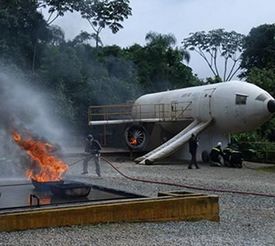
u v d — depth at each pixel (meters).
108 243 8.43
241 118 29.56
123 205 9.96
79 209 9.60
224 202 14.27
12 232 9.02
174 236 9.05
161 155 29.23
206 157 31.08
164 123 34.69
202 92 32.28
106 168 25.50
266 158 32.22
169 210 10.32
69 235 8.88
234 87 30.20
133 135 34.34
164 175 22.25
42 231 9.12
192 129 31.52
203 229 9.77
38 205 10.10
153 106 36.97
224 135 32.47
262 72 46.81
